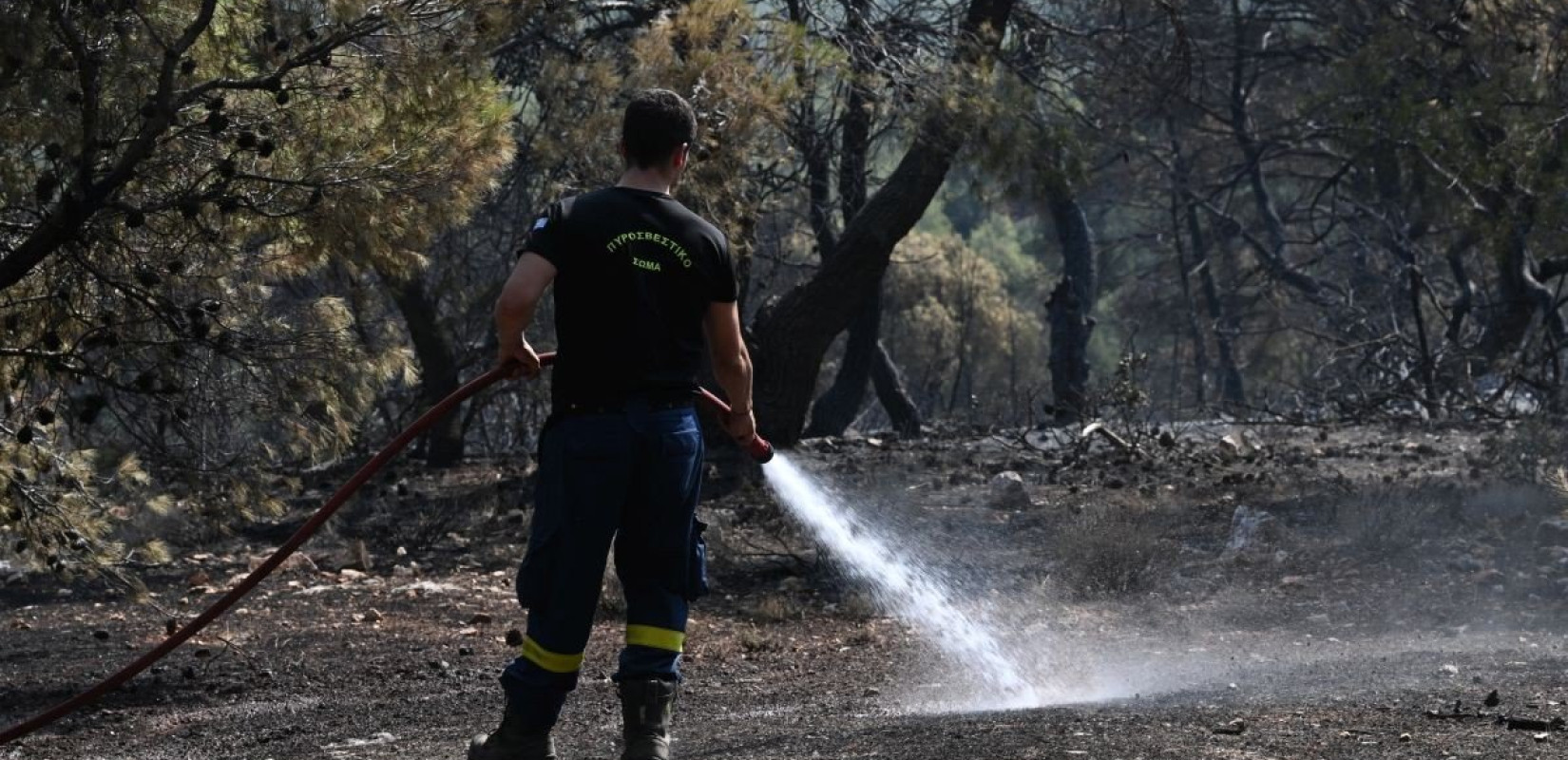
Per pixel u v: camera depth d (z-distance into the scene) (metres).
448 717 7.46
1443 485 13.88
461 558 13.23
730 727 6.56
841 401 22.95
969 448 19.95
